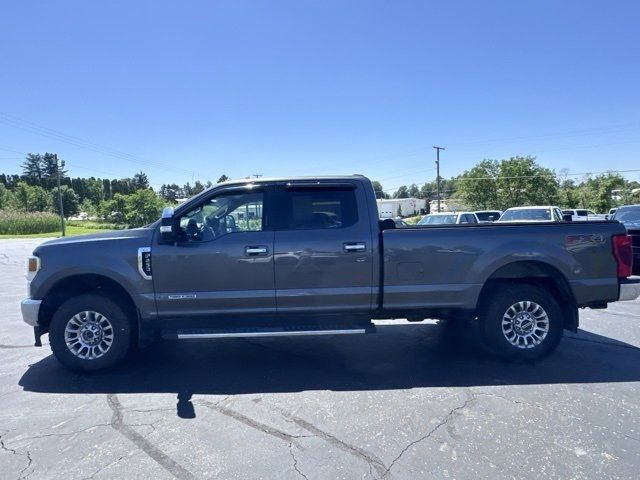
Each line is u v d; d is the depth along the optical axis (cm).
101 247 479
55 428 364
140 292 476
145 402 414
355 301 491
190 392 437
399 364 510
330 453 320
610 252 504
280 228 489
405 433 348
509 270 507
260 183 497
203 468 303
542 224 503
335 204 498
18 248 2767
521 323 506
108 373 492
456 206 5966
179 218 484
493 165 5178
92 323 486
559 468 296
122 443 338
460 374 475
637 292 507
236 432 354
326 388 442
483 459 309
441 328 668
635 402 399
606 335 618
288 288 484
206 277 478
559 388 432
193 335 473
